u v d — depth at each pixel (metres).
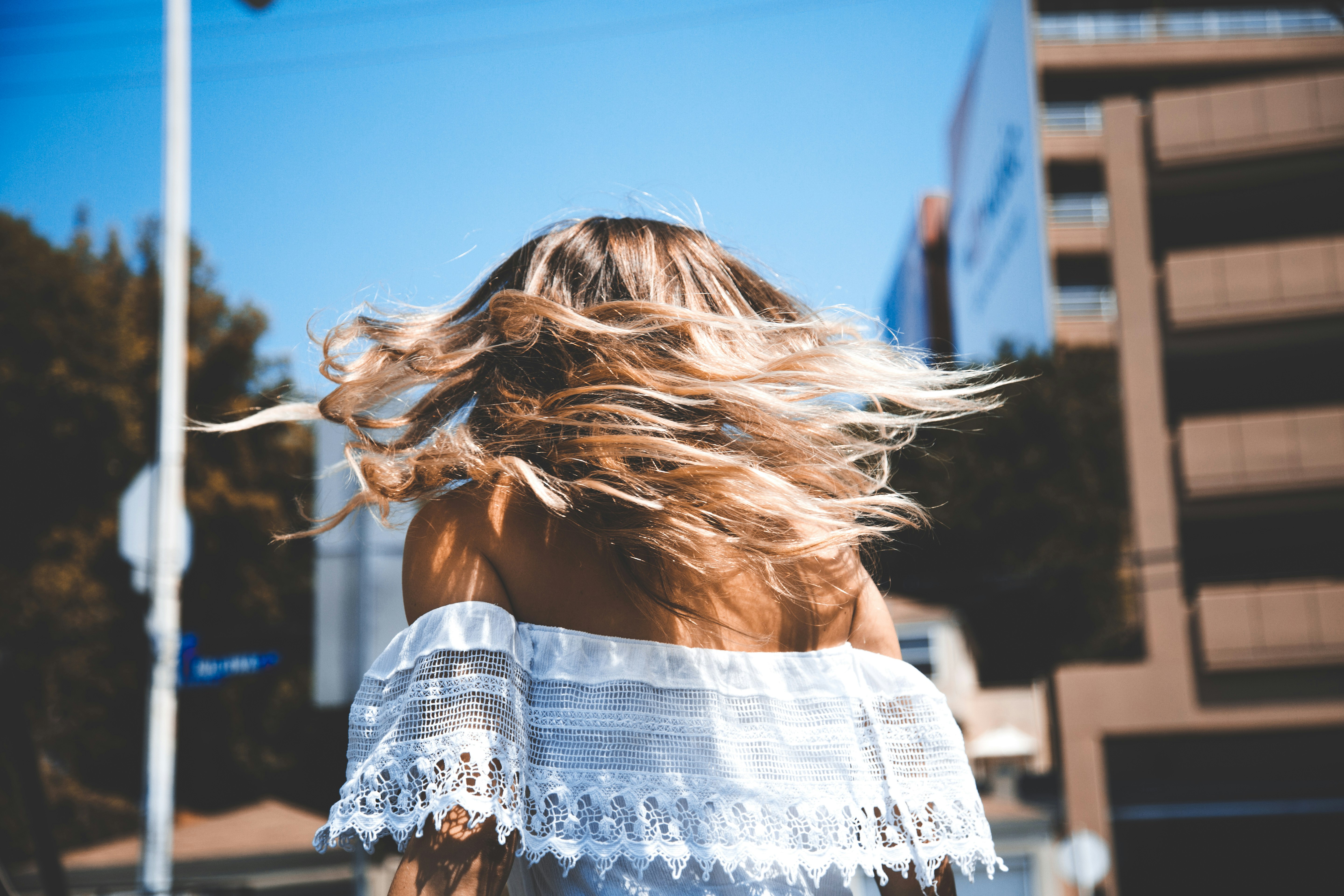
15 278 19.83
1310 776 16.36
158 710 11.52
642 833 0.85
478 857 0.80
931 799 0.98
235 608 19.70
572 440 0.88
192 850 15.84
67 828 18.34
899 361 1.07
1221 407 17.55
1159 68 22.66
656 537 0.87
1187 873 16.28
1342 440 15.51
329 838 0.82
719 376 0.93
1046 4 23.05
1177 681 15.31
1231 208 18.09
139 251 21.48
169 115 12.90
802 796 0.92
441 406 0.99
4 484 19.34
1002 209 24.14
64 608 19.12
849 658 0.99
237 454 20.22
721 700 0.91
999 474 17.86
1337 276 16.08
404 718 0.83
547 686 0.88
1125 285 16.72
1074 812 15.12
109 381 20.11
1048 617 18.09
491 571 0.89
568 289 1.02
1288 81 17.05
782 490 0.89
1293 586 15.05
